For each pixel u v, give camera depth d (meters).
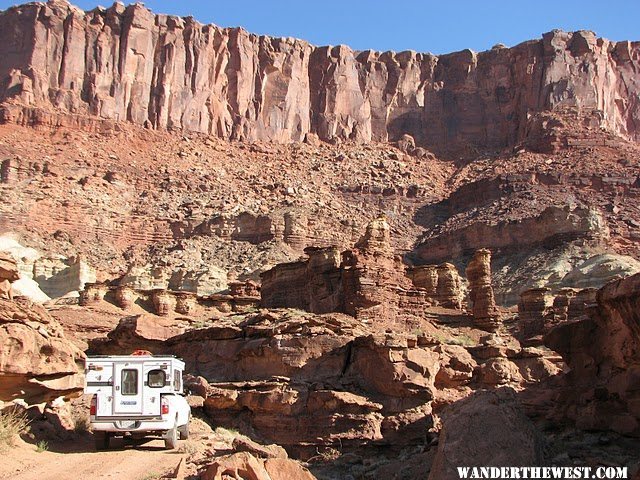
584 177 166.12
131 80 196.75
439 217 178.25
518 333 66.25
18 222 142.50
